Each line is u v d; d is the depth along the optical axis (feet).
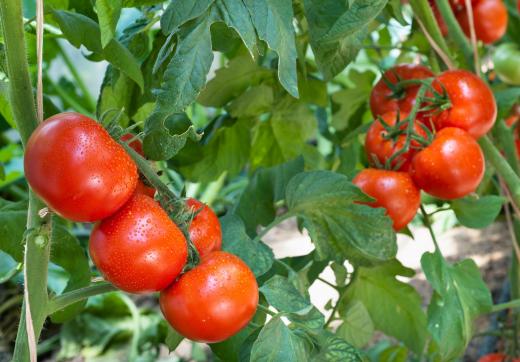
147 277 1.44
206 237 1.61
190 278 1.50
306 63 2.98
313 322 1.79
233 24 1.58
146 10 2.30
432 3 2.69
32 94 1.48
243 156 2.85
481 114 2.10
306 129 3.11
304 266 2.47
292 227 5.43
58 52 4.30
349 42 1.88
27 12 2.47
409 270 2.52
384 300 2.62
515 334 2.76
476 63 2.48
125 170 1.38
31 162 1.32
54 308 1.55
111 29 1.59
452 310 2.19
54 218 1.99
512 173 2.41
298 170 2.48
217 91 2.70
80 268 2.04
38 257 1.47
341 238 2.09
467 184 2.03
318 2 1.84
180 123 2.11
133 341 4.04
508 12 3.66
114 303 4.25
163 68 2.00
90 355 4.10
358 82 3.20
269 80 2.76
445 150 2.01
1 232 1.98
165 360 4.01
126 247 1.41
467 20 2.77
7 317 4.15
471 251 4.67
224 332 1.52
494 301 4.02
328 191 2.04
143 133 1.51
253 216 2.53
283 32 1.61
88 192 1.33
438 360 2.56
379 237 2.05
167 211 1.51
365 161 3.27
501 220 3.48
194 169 2.74
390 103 2.28
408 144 2.05
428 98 2.08
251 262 1.92
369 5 1.76
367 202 2.09
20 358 1.50
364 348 3.88
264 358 1.60
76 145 1.32
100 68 6.18
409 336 2.65
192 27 1.61
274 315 1.69
